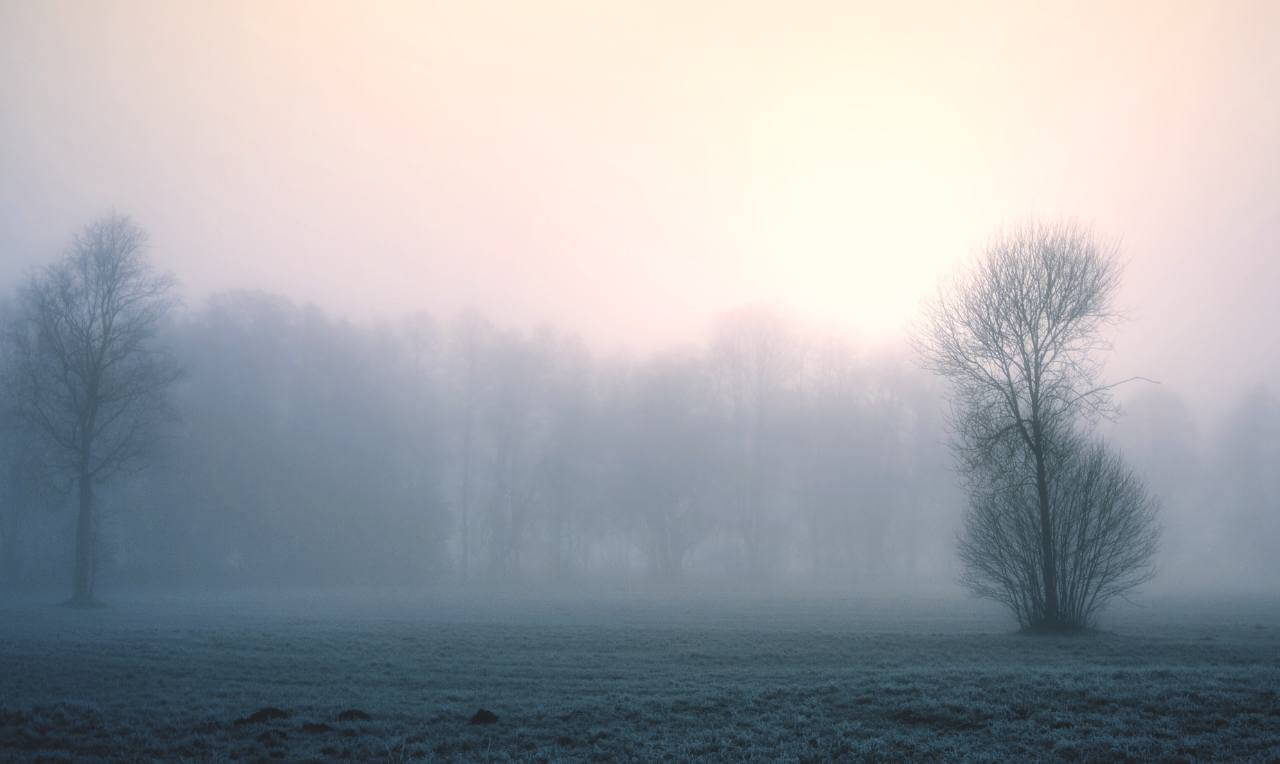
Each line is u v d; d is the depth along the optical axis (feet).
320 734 57.21
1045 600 115.14
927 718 59.31
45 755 53.21
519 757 51.96
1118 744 51.60
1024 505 117.91
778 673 78.02
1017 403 119.96
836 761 50.70
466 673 80.79
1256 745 51.03
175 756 53.16
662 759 51.26
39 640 106.32
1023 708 60.44
